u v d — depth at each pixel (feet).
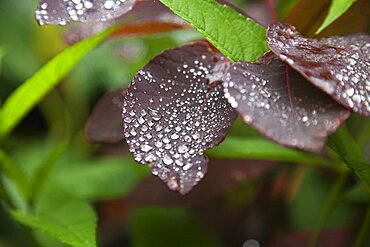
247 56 1.70
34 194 2.12
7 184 2.18
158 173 1.63
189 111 1.68
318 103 1.60
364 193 2.10
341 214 2.55
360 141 2.18
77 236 1.85
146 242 2.21
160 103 1.69
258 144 2.03
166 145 1.65
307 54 1.63
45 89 2.04
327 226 2.53
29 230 2.19
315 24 1.85
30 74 3.10
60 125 3.13
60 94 3.12
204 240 2.22
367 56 1.67
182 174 1.63
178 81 1.71
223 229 2.43
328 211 2.15
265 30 1.72
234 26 1.71
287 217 2.55
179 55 1.73
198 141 1.65
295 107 1.60
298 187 2.49
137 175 2.35
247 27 1.71
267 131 1.56
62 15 1.69
